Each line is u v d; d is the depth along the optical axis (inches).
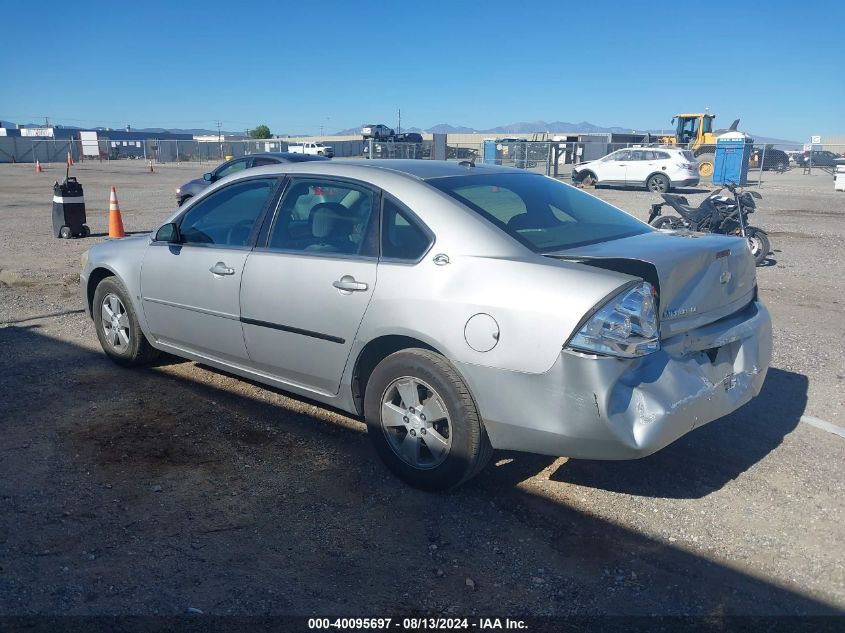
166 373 226.5
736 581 127.1
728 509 150.4
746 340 159.3
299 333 170.7
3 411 194.9
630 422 131.7
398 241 157.0
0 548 132.5
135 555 131.6
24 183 1159.6
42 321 287.6
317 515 146.6
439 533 140.9
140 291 212.4
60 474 160.9
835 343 268.1
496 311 138.3
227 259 186.4
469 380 142.8
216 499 152.1
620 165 1059.3
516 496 155.1
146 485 157.1
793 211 751.7
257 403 203.6
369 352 162.2
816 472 166.6
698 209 445.4
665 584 126.2
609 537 140.1
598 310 130.3
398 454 158.2
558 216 166.7
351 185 169.3
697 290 145.8
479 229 149.5
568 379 132.0
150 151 2411.4
